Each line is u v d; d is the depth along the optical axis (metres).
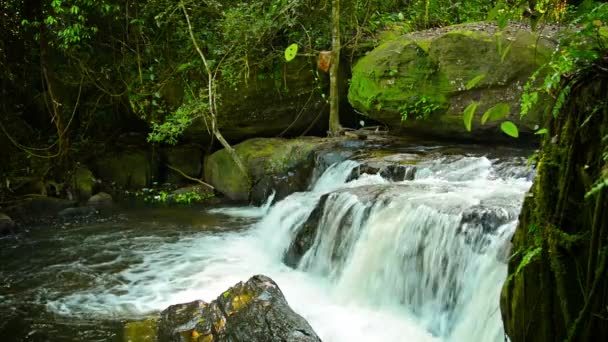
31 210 9.17
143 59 10.63
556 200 2.24
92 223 8.73
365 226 5.64
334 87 9.68
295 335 3.90
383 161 7.44
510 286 2.51
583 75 2.16
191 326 4.46
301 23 10.14
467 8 9.49
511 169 6.30
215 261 6.78
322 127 10.84
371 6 10.14
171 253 7.12
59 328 5.02
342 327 4.82
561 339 2.23
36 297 5.77
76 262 6.86
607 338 2.00
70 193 10.05
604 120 2.06
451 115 7.58
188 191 10.41
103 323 5.11
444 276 4.74
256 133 10.75
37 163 10.28
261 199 9.53
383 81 8.15
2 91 10.36
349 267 5.61
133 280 6.20
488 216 4.66
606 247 1.95
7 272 6.55
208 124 10.54
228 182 10.08
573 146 2.17
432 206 5.14
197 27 10.30
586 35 2.19
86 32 9.55
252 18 9.71
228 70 9.81
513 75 7.00
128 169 11.04
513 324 2.48
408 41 8.13
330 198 6.32
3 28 10.02
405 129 8.65
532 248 2.31
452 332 4.50
